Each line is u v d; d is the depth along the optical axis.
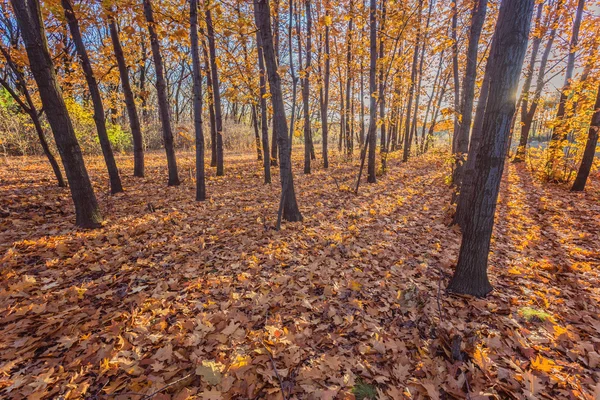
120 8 5.18
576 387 2.23
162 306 3.07
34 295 3.16
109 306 3.05
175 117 25.97
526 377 2.28
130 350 2.44
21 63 6.19
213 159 13.65
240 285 3.57
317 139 36.19
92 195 5.19
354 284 3.65
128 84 9.22
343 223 6.18
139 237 4.87
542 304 3.39
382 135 12.06
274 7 6.10
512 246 5.21
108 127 15.08
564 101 10.05
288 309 3.16
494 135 3.13
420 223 6.44
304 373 2.29
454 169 7.38
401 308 3.29
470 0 6.96
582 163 8.58
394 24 8.46
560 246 5.12
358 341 2.75
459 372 2.39
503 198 8.30
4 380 2.07
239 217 6.16
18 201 6.10
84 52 6.96
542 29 8.77
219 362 2.33
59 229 4.95
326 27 12.09
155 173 10.91
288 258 4.36
